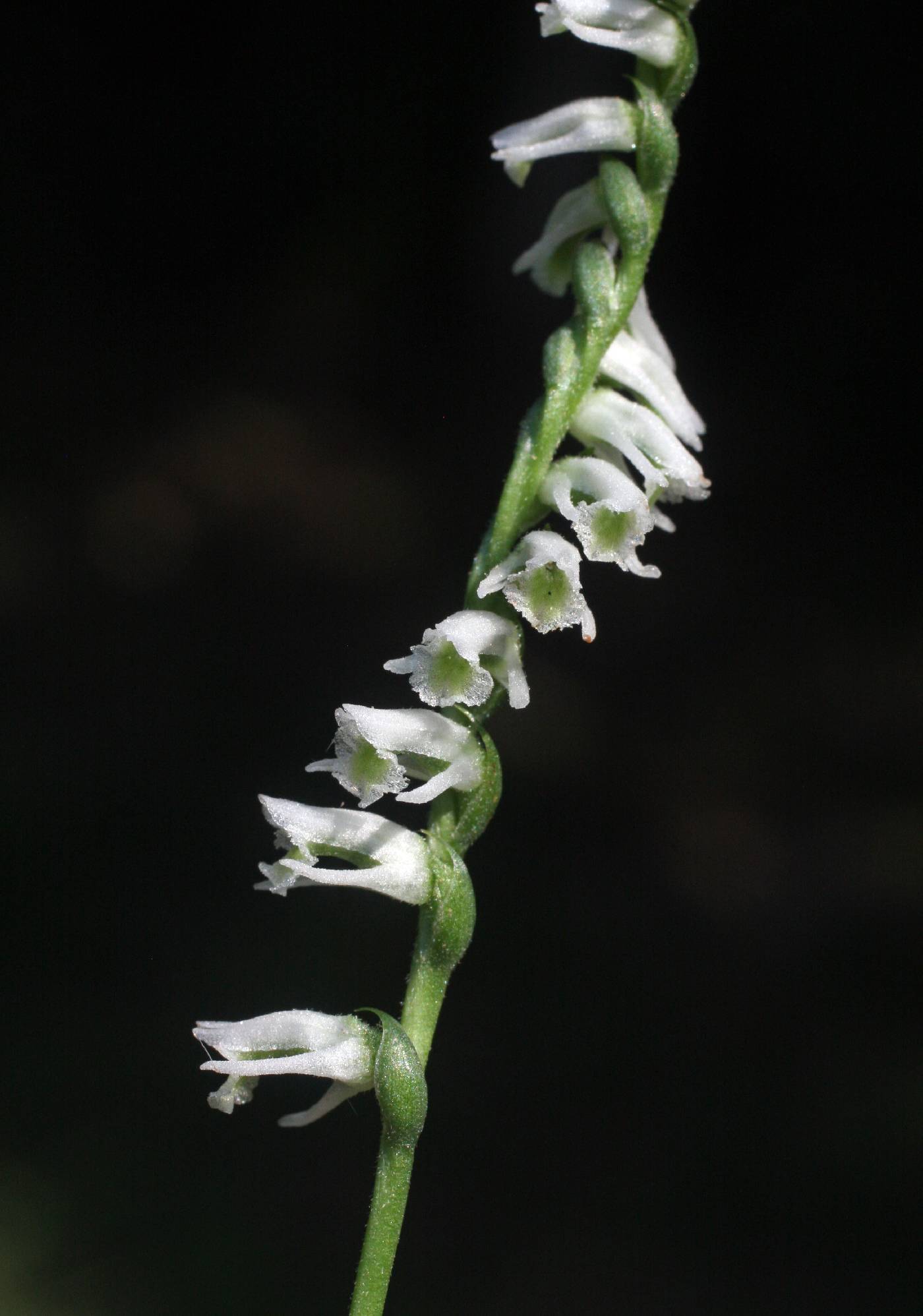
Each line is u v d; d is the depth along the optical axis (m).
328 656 0.20
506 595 0.14
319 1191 0.18
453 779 0.14
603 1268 0.18
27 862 0.19
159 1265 0.17
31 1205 0.17
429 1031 0.14
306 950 0.19
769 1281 0.18
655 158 0.14
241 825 0.20
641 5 0.14
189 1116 0.18
